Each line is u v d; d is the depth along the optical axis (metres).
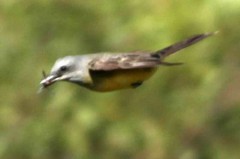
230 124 15.94
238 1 15.05
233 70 15.63
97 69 9.48
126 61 9.43
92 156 16.03
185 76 15.62
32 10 16.42
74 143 15.97
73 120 16.03
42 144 16.11
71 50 16.17
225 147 16.00
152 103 15.89
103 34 16.02
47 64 16.23
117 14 15.89
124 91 15.94
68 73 9.85
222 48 15.46
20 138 16.25
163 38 15.26
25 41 16.39
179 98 15.75
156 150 15.96
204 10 15.15
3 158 16.25
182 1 15.23
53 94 16.17
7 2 16.47
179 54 15.47
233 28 15.26
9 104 16.42
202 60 15.55
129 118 15.97
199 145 16.00
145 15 15.50
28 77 16.39
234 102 15.76
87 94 16.03
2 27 16.77
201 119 15.85
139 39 15.50
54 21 16.28
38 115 16.23
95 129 15.95
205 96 15.68
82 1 16.19
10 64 16.41
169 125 15.95
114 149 16.05
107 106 15.97
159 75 15.62
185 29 15.18
